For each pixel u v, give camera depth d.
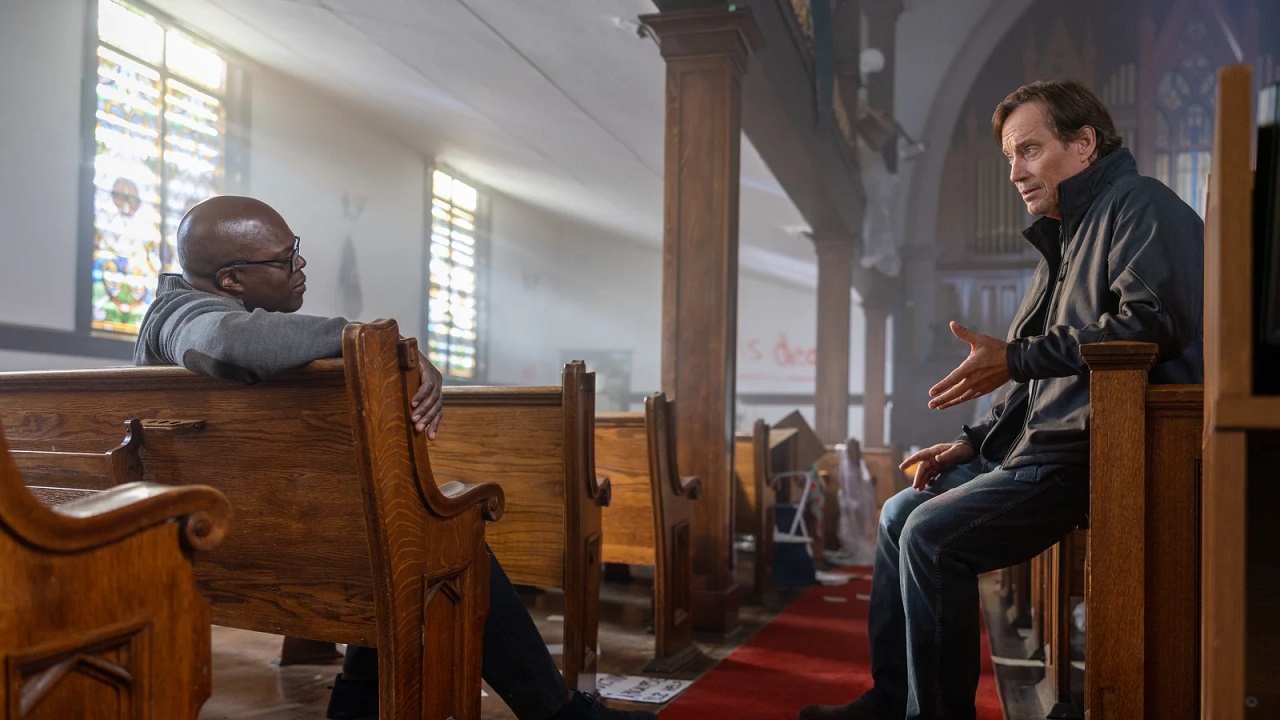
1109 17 13.53
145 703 1.24
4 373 2.21
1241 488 1.11
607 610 4.81
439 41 8.00
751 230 12.46
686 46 4.80
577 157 11.06
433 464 2.98
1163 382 2.04
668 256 4.75
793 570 5.78
